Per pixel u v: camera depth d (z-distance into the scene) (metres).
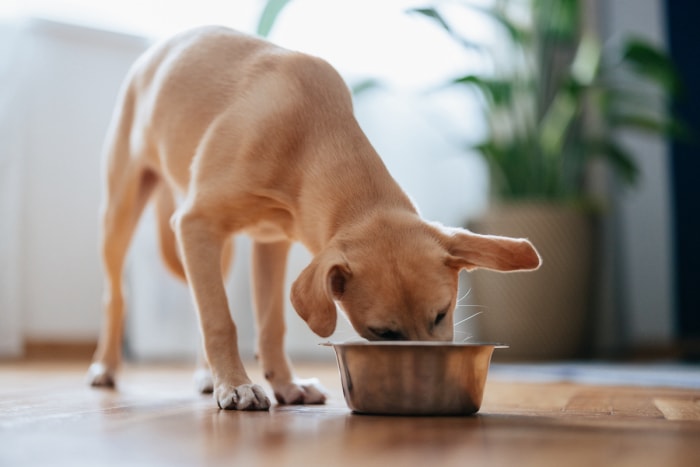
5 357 2.30
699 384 1.64
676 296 3.00
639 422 0.99
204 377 1.38
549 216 2.57
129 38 2.54
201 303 1.16
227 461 0.73
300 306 1.02
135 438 0.84
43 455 0.75
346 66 2.55
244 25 2.41
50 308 2.42
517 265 1.07
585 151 2.71
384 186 1.15
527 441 0.84
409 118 2.73
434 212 2.76
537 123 2.71
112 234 1.48
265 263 1.31
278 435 0.87
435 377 1.04
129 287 2.52
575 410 1.14
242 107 1.19
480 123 2.85
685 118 3.00
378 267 1.05
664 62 2.59
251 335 2.53
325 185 1.14
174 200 1.49
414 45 2.68
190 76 1.29
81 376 1.74
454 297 1.08
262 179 1.16
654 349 2.98
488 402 1.26
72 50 2.47
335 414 1.06
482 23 2.79
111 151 1.48
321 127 1.18
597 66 2.61
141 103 1.39
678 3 3.02
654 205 3.06
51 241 2.43
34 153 2.41
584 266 2.61
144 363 2.46
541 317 2.58
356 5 2.56
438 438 0.85
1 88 2.28
